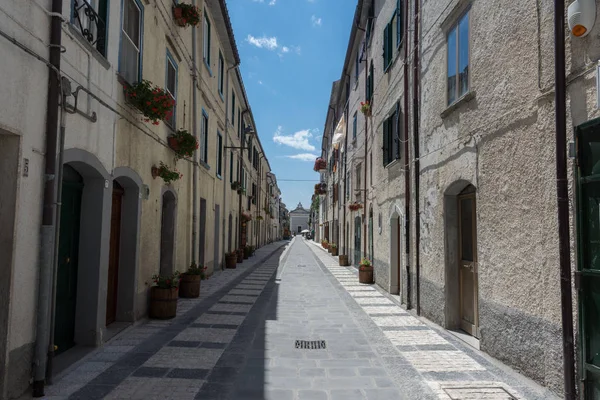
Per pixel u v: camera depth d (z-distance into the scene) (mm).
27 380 4152
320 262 23125
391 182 11445
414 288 9055
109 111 6055
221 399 4219
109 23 6055
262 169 40812
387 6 12234
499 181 5488
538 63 4629
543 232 4543
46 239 4344
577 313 3994
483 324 5918
